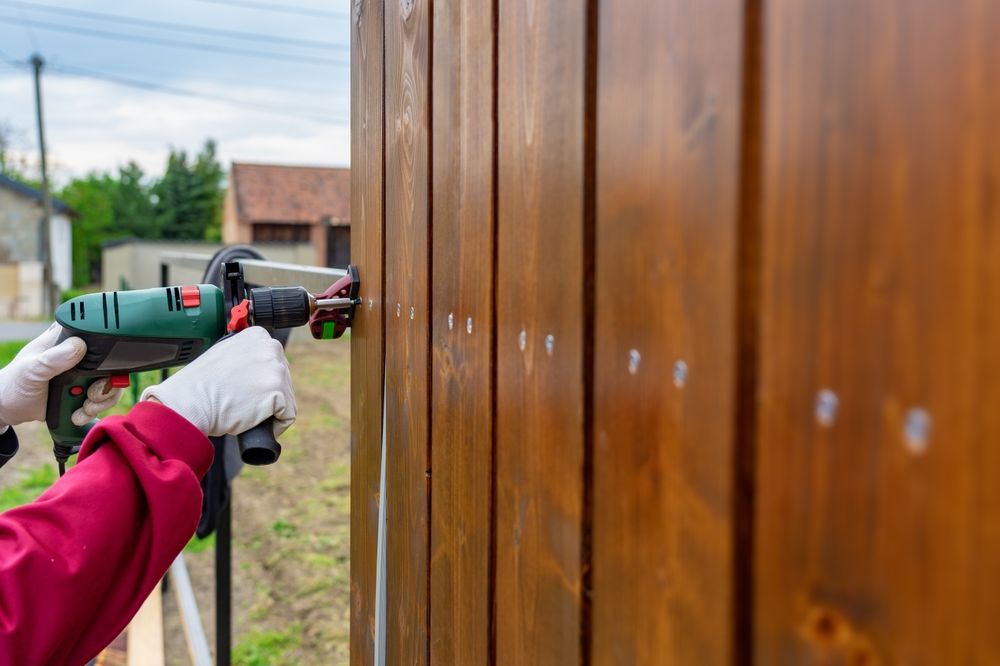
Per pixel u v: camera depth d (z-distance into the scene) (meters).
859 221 0.45
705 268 0.58
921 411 0.41
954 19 0.39
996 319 0.37
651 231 0.65
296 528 5.61
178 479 1.07
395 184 1.41
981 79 0.38
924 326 0.41
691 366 0.60
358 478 1.76
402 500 1.40
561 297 0.82
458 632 1.14
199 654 2.57
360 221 1.69
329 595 4.59
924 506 0.41
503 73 0.96
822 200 0.47
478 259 1.04
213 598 4.54
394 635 1.47
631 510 0.69
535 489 0.89
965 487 0.39
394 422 1.45
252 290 1.42
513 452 0.95
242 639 4.14
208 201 54.12
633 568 0.69
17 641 0.95
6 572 0.96
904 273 0.42
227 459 2.59
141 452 1.06
